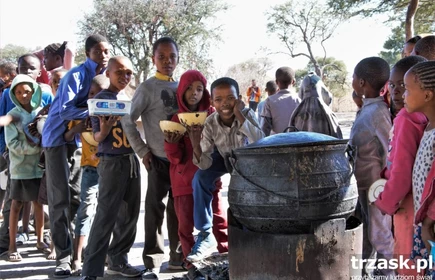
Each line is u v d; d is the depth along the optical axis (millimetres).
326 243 3031
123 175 4465
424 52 4379
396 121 3119
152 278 4637
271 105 6562
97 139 4254
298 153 3014
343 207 3102
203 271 3836
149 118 4676
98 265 4391
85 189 5031
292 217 3021
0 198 6953
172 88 4711
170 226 4891
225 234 4410
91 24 33219
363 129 3689
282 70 6605
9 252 5445
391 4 24859
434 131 2820
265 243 3088
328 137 3223
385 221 3697
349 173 3160
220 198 4426
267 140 3205
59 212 4895
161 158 4668
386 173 3314
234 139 3992
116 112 4129
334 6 27484
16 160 5344
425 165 2855
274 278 3074
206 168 4070
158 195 4684
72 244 5047
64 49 6723
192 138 3926
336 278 3064
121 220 4762
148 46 33656
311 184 3014
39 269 5141
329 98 4727
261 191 3078
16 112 5395
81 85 4871
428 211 2742
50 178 4898
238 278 3260
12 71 7020
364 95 3824
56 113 4875
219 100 3891
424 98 2816
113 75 4504
